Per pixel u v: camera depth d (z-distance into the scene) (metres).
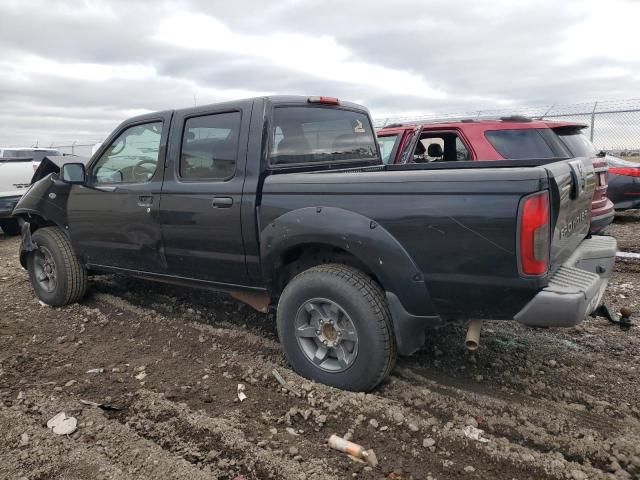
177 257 4.14
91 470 2.60
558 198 2.85
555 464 2.62
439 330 4.38
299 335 3.51
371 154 4.98
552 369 3.69
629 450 2.72
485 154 6.11
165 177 4.12
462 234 2.83
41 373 3.74
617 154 12.72
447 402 3.24
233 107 3.78
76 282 5.14
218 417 3.09
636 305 5.07
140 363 3.90
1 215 9.90
